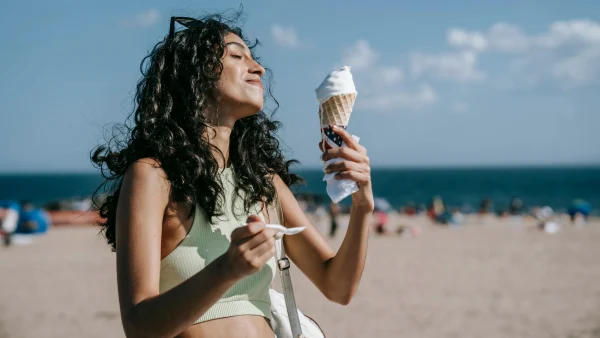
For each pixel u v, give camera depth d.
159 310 1.72
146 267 1.87
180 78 2.21
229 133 2.29
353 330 8.36
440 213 31.80
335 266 2.27
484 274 13.28
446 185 116.75
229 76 2.21
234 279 1.67
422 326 8.57
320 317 9.17
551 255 16.64
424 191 99.00
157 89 2.19
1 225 20.77
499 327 8.50
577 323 8.69
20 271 13.93
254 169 2.36
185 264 2.03
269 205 2.39
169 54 2.24
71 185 135.12
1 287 11.80
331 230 23.62
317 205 38.84
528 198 78.56
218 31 2.24
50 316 9.25
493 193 91.31
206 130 2.22
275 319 2.33
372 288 11.59
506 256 16.52
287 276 2.30
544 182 126.44
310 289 11.31
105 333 8.20
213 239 2.09
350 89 2.07
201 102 2.18
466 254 17.08
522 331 8.27
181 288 1.71
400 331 8.29
